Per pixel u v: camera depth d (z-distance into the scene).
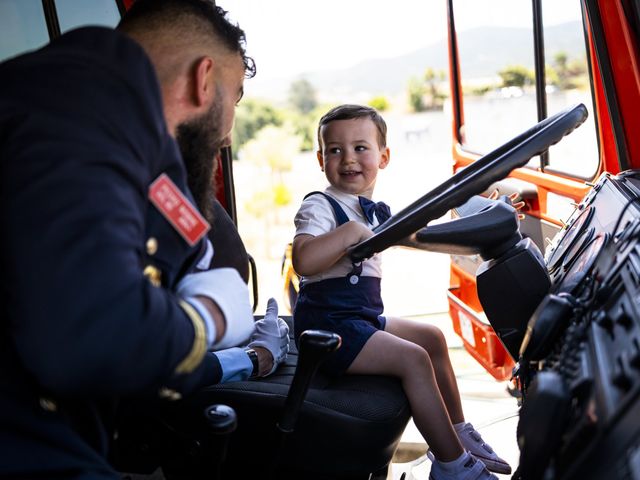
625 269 1.10
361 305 1.96
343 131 2.10
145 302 0.94
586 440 0.88
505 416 2.58
